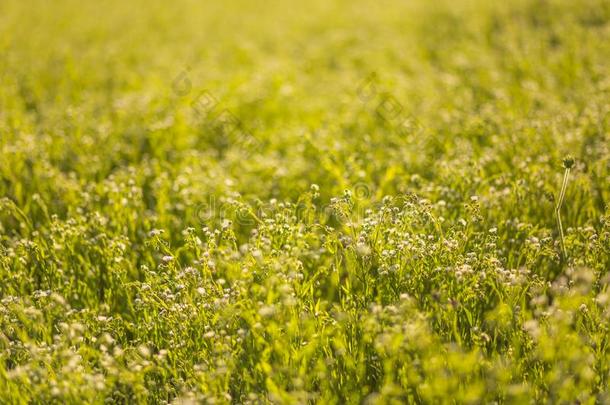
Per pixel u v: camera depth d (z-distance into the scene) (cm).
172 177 749
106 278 530
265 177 749
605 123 741
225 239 540
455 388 344
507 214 565
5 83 1224
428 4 1928
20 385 379
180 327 416
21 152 769
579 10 1495
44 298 445
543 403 352
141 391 370
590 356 362
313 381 393
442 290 428
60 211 647
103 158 814
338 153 782
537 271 497
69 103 1130
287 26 1884
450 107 977
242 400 381
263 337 399
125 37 1742
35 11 2223
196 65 1409
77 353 396
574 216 558
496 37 1439
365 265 453
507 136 746
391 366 369
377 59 1372
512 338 394
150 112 1004
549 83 1009
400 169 702
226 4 2395
